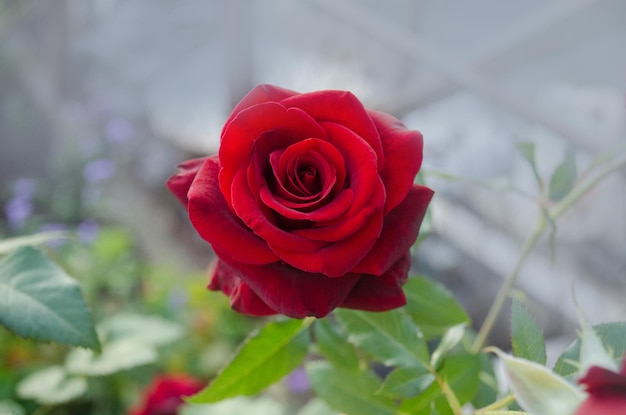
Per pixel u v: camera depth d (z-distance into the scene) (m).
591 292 1.19
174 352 1.22
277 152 0.36
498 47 1.16
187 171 0.39
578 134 1.02
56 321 0.44
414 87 1.34
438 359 0.41
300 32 1.86
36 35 2.80
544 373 0.30
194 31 2.30
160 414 0.85
